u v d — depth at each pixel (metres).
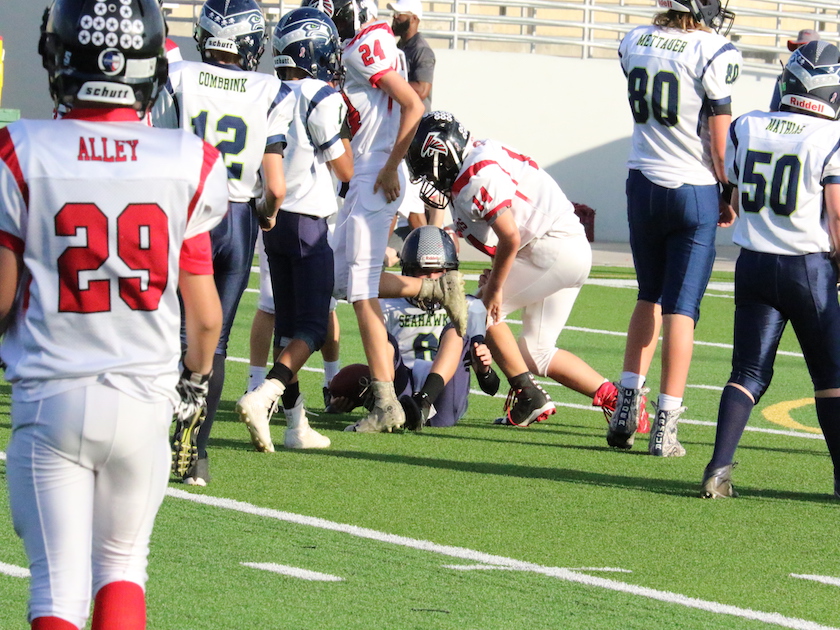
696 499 20.45
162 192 9.88
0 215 9.56
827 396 20.33
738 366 20.69
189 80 19.12
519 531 17.98
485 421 27.59
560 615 14.16
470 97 75.94
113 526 10.13
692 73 22.75
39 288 9.65
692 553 17.17
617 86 77.56
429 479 21.22
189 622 13.52
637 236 24.02
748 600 15.05
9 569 15.19
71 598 9.61
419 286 24.41
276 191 19.94
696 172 23.11
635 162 23.69
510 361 26.55
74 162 9.70
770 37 90.81
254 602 14.28
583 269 25.78
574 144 77.56
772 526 18.83
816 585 15.82
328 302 22.89
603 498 20.33
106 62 9.92
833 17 83.25
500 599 14.69
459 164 23.33
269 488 20.03
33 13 80.44
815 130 19.53
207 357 11.13
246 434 24.67
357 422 25.44
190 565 15.64
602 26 78.38
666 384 23.97
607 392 26.47
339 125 22.22
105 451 9.78
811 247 19.58
